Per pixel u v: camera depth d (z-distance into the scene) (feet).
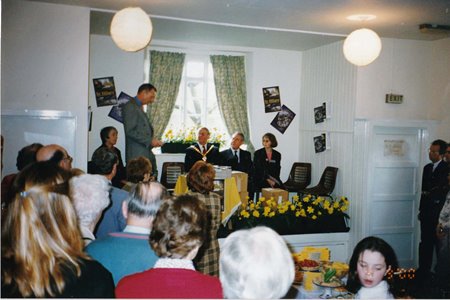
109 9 15.85
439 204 16.34
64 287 4.04
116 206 8.11
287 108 23.81
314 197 20.76
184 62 23.21
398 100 19.47
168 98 22.71
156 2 14.62
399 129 19.85
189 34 20.10
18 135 15.21
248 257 4.18
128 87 21.65
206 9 15.31
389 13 14.93
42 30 15.28
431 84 19.97
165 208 5.06
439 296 13.71
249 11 15.33
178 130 23.47
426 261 16.89
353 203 19.54
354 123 19.39
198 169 10.43
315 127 22.48
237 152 21.43
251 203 17.70
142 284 4.67
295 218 17.98
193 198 5.29
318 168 22.26
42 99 15.38
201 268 10.27
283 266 4.25
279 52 23.62
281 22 16.92
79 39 15.65
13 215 4.09
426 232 16.96
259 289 4.14
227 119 23.63
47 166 4.41
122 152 21.66
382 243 6.98
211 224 10.37
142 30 11.66
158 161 22.53
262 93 23.58
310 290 8.12
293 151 23.97
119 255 5.60
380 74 19.35
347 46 13.38
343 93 20.15
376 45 13.16
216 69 23.43
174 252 4.87
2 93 14.96
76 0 14.70
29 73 15.21
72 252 4.25
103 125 21.39
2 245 4.10
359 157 19.29
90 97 21.12
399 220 19.93
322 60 21.91
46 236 4.09
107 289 4.31
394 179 19.80
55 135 15.58
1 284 4.00
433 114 19.89
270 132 23.75
